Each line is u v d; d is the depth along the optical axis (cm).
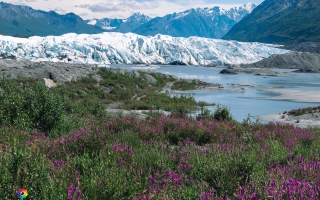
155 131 1011
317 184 461
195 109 3150
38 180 412
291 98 4397
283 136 1102
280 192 423
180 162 619
